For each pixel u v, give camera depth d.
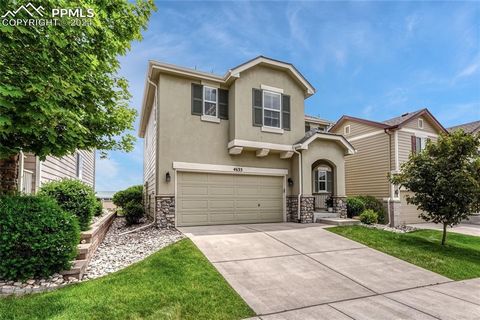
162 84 11.47
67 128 5.09
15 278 4.84
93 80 6.54
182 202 11.52
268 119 12.95
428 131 17.94
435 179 9.68
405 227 14.77
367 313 4.68
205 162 11.96
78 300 4.36
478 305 5.17
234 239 8.77
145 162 18.59
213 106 12.39
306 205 13.16
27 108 4.26
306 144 12.91
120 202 18.61
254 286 5.62
